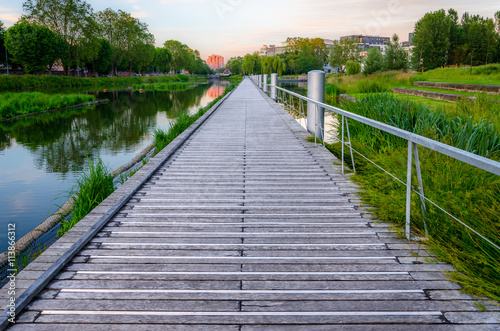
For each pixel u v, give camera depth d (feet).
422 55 144.97
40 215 14.19
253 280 6.43
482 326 5.16
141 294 5.99
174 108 61.41
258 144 19.51
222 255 7.38
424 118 15.96
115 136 34.04
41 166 22.49
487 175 9.21
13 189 17.66
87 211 11.81
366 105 19.30
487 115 15.21
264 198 10.92
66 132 36.35
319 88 20.98
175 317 5.41
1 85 105.91
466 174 9.11
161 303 5.75
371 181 11.60
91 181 13.25
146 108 61.31
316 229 8.66
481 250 6.72
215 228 8.75
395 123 16.81
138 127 39.65
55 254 7.38
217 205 10.34
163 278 6.48
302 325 5.24
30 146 29.27
